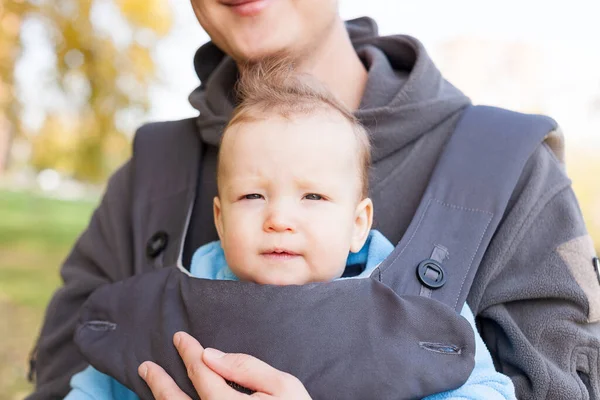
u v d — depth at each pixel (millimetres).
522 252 1287
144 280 1254
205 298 1140
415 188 1361
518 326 1265
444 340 1069
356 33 1681
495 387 1104
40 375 1599
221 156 1235
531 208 1288
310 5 1356
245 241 1154
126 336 1197
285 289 1099
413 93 1382
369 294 1101
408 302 1100
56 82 6648
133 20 6930
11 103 6711
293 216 1143
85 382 1303
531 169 1322
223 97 1497
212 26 1391
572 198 1342
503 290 1267
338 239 1162
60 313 1606
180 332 1123
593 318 1250
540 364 1196
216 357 1062
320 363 1039
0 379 5465
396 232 1341
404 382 1017
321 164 1162
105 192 1735
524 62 10680
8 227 12266
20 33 6527
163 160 1580
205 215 1485
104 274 1623
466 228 1244
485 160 1312
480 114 1402
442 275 1190
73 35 6629
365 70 1578
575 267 1264
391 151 1372
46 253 10727
